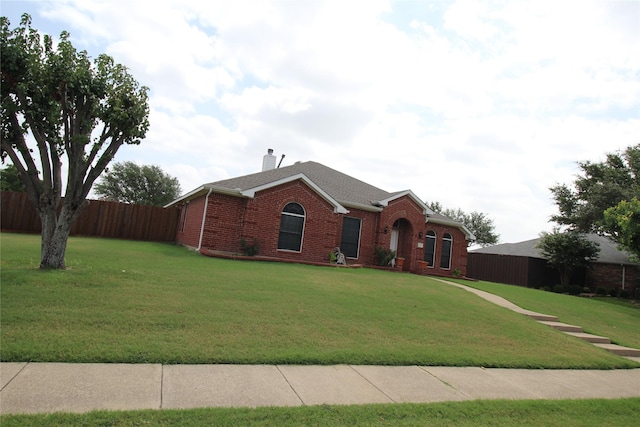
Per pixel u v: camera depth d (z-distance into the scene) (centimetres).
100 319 638
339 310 885
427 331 831
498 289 1814
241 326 695
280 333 690
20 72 896
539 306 1420
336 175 2484
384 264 2117
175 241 2356
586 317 1372
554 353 833
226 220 1717
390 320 869
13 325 574
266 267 1409
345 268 1769
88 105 982
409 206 2250
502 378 642
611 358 877
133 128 980
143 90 1012
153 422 373
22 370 459
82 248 1462
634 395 645
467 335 851
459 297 1306
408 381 571
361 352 650
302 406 446
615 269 2823
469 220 5369
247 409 421
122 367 500
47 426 345
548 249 2872
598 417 522
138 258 1295
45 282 799
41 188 955
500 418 476
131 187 4622
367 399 489
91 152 973
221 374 515
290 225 1819
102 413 376
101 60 975
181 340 600
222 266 1292
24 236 1838
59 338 550
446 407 485
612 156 2848
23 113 910
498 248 3438
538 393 592
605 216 2131
